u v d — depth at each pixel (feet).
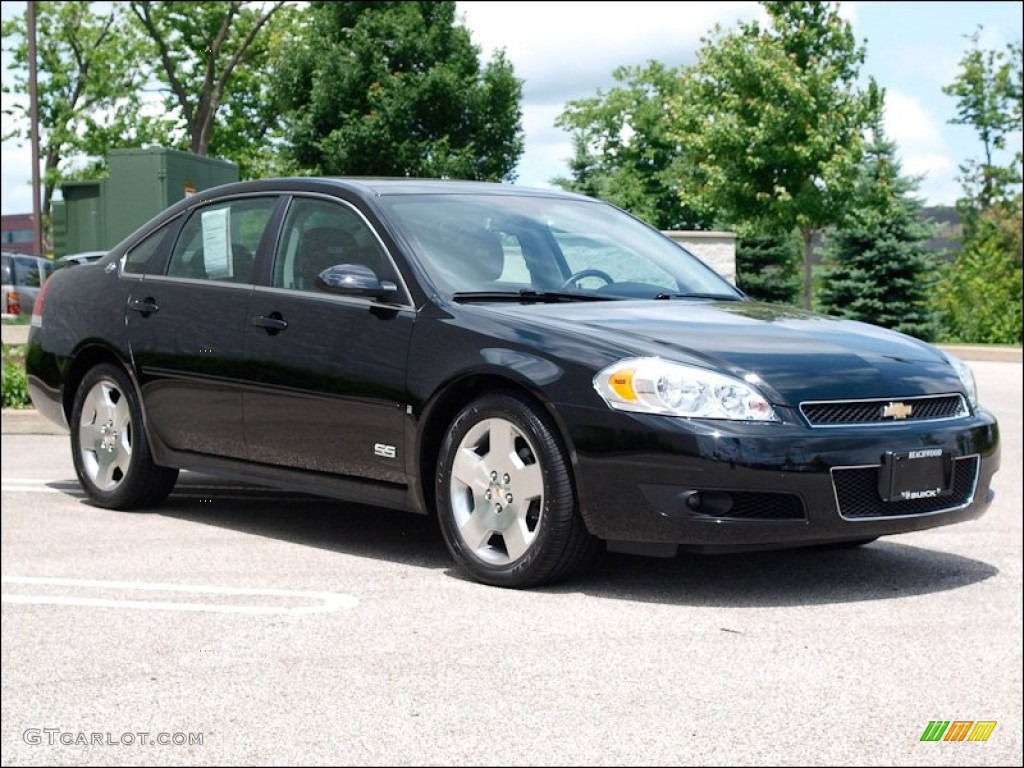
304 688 13.03
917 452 16.74
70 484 27.12
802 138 113.39
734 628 15.42
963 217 197.88
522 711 12.31
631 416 16.10
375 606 16.34
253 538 20.98
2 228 311.68
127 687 13.19
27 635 15.24
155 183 43.86
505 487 17.19
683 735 11.69
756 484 15.85
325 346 19.29
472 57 158.81
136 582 17.88
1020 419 48.26
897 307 129.80
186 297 21.91
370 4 158.40
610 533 16.33
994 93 191.01
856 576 18.66
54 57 163.02
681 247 22.03
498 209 20.43
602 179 181.27
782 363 16.74
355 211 19.85
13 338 74.95
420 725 11.91
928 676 13.62
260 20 132.77
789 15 113.70
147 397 22.45
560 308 18.17
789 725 12.01
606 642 14.73
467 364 17.39
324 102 151.23
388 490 18.60
